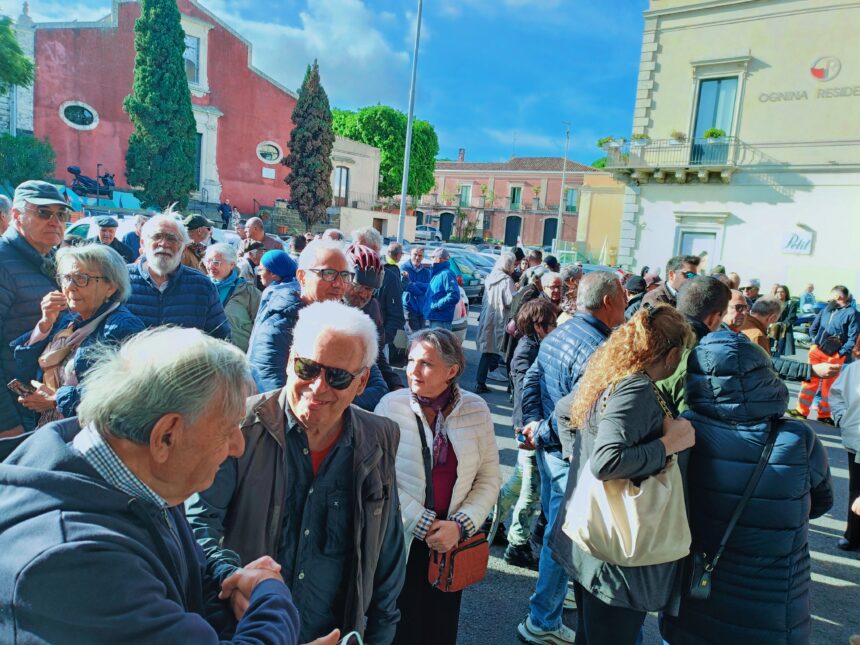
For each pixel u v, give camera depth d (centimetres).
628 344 203
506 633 294
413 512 212
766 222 1883
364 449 168
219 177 2822
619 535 192
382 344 332
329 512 164
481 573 222
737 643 200
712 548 202
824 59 1752
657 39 2000
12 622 82
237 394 107
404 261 854
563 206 5275
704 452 205
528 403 314
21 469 92
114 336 239
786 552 197
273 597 116
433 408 228
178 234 324
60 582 82
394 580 181
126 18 2489
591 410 211
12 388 250
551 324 391
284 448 159
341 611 167
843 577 373
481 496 226
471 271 1639
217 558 137
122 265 255
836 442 664
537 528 356
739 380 200
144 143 2339
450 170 5875
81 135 2434
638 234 2100
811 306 1474
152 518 101
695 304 307
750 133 1880
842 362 735
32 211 285
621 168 2058
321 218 2970
